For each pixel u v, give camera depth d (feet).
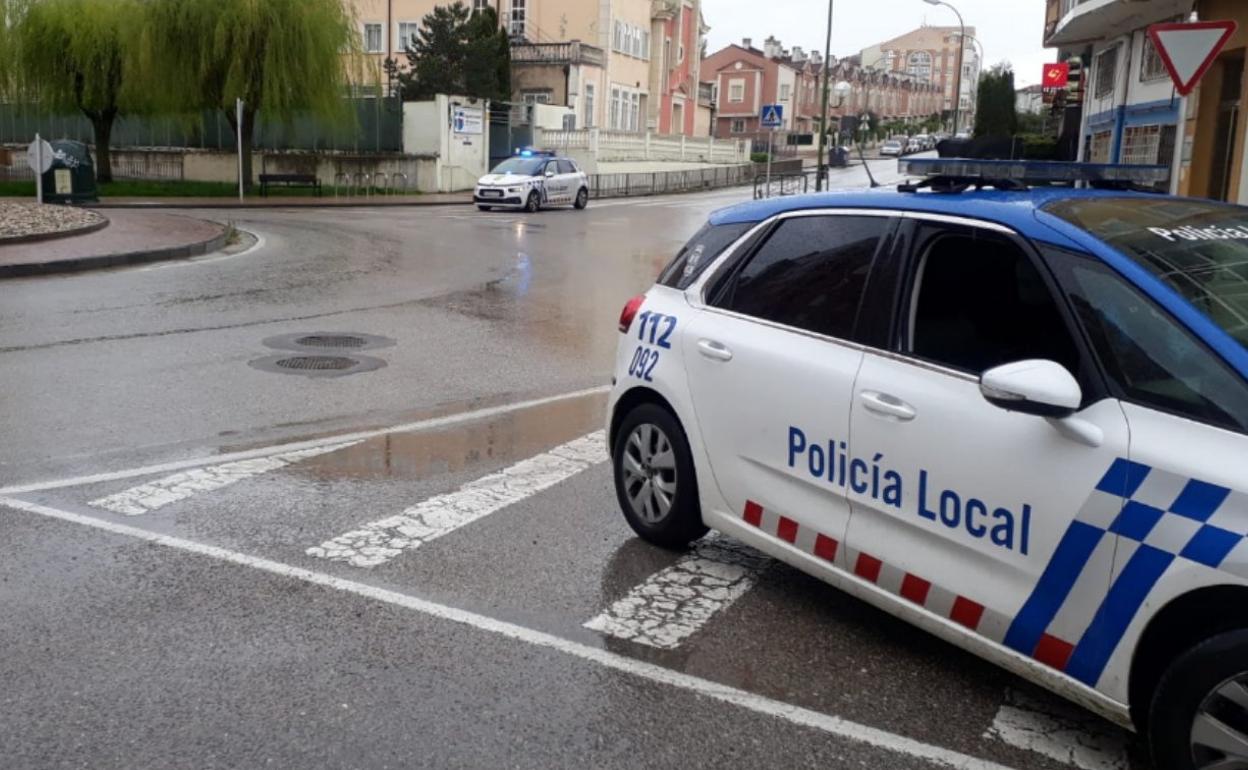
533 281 52.01
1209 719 9.80
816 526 13.87
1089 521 10.73
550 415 26.13
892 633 14.29
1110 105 77.82
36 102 114.73
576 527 18.15
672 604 15.10
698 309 16.25
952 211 13.05
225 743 11.37
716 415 15.44
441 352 33.94
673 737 11.73
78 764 10.94
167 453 21.93
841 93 134.51
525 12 192.13
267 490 19.72
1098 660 10.73
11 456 21.30
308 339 35.14
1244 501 9.62
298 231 73.31
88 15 107.96
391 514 18.60
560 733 11.75
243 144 111.45
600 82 189.37
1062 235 11.93
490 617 14.55
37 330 34.91
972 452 11.85
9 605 14.49
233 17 104.73
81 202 92.94
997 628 11.69
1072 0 73.31
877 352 13.32
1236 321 10.93
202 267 52.70
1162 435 10.38
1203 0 55.67
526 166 105.91
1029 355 11.82
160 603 14.69
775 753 11.47
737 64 324.60
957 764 11.32
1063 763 11.35
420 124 128.16
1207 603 9.96
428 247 65.67
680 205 123.44
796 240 15.24
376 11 190.49
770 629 14.35
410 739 11.55
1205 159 56.80
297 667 13.03
